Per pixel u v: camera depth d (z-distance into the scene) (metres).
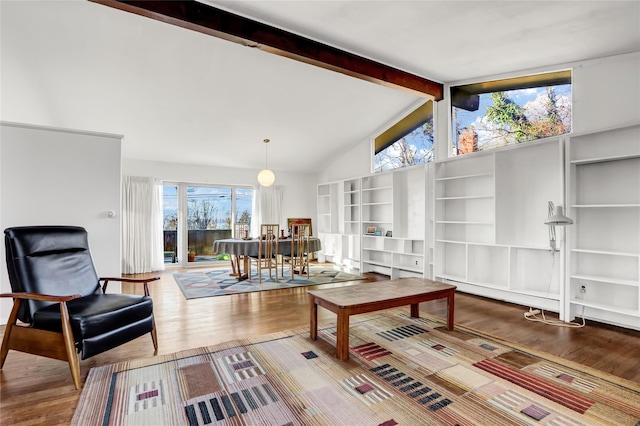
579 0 2.46
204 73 4.17
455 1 2.67
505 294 4.15
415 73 4.54
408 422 1.73
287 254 5.61
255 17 3.25
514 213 4.12
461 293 4.60
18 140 3.26
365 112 5.80
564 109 3.88
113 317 2.25
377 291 2.88
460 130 5.00
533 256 3.95
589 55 3.45
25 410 1.83
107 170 3.62
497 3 2.63
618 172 3.27
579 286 3.54
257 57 3.99
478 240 4.56
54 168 3.39
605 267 3.35
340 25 3.30
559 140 3.49
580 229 3.51
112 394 1.98
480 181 4.57
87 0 2.84
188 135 5.77
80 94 4.34
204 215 7.32
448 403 1.90
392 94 5.33
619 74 3.34
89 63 3.78
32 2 2.92
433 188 4.88
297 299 4.26
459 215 4.82
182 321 3.35
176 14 2.92
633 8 2.51
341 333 2.44
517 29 3.03
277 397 1.96
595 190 3.41
